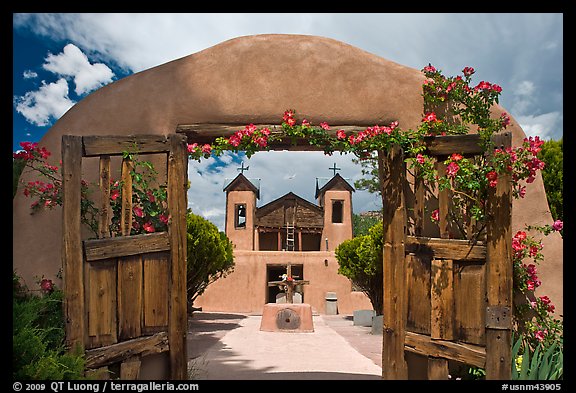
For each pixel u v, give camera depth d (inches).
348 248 699.4
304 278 954.7
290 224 1186.0
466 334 165.0
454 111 194.4
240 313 886.4
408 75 200.5
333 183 1178.0
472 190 173.0
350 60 200.8
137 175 171.0
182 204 173.8
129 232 167.6
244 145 185.2
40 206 184.4
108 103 196.1
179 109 196.7
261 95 197.8
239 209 1210.6
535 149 168.2
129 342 162.4
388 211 181.5
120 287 163.6
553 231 195.2
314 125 197.0
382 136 181.2
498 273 162.7
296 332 571.5
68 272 157.2
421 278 173.3
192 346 433.4
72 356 149.9
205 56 201.5
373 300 675.4
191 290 627.5
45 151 181.5
